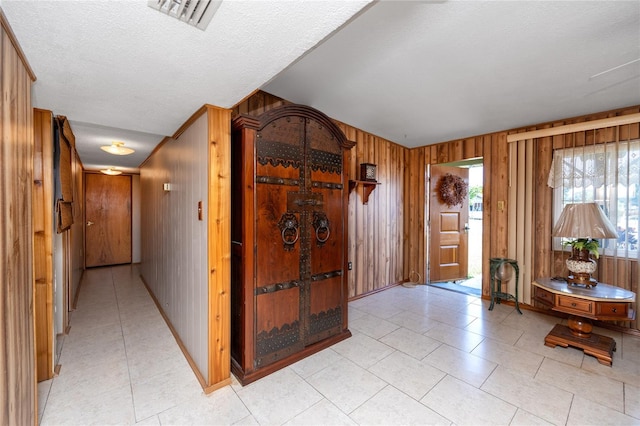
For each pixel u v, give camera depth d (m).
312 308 2.52
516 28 1.78
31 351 1.46
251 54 1.33
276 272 2.25
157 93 1.77
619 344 2.69
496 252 3.91
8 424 1.15
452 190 4.84
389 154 4.57
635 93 2.66
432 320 3.26
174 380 2.11
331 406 1.83
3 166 1.09
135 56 1.33
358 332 2.94
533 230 3.58
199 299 2.15
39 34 1.14
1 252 1.08
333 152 2.68
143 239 4.96
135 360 2.38
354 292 3.98
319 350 2.53
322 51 2.10
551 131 3.38
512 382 2.08
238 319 2.20
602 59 2.11
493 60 2.17
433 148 4.70
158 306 3.62
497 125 3.68
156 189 3.77
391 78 2.51
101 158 4.53
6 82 1.12
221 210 2.03
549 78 2.43
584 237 2.63
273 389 2.00
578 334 2.59
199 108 2.04
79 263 4.83
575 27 1.75
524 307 3.64
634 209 2.89
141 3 0.97
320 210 2.57
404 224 4.95
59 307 2.81
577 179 3.24
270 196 2.21
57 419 1.70
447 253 4.93
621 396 1.92
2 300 1.09
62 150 2.48
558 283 2.82
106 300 3.95
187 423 1.68
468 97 2.86
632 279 2.90
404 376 2.16
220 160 2.02
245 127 2.07
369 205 4.20
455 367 2.28
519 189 3.70
